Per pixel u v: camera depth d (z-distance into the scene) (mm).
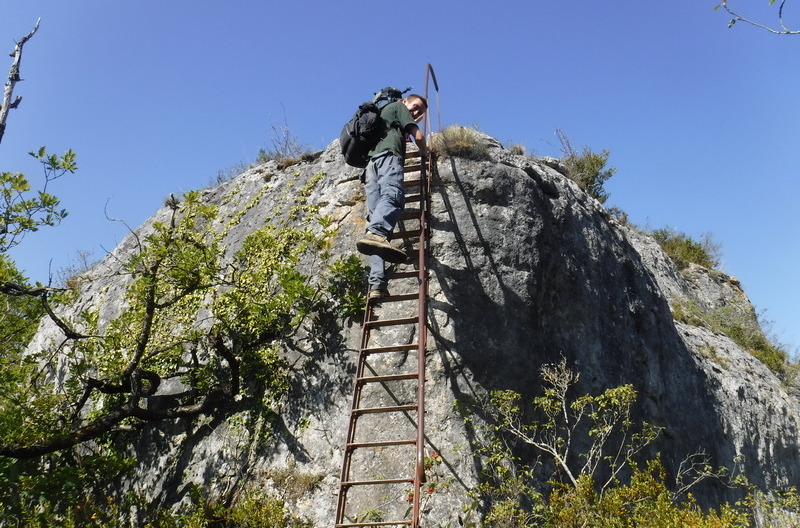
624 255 10305
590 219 9977
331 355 7953
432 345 7652
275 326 8328
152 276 7590
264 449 7652
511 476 7133
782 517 9867
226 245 9781
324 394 7754
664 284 14375
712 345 12391
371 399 7508
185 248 7805
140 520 7754
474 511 6773
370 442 6785
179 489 7797
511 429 7309
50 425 7672
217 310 8672
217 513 7070
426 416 7301
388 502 6883
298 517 7035
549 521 6746
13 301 8023
